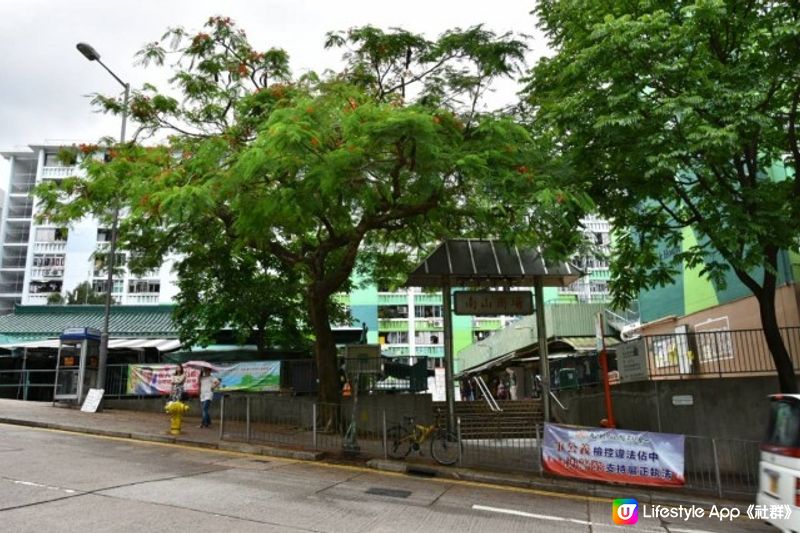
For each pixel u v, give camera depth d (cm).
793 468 657
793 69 1038
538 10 1441
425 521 816
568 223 1177
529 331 3169
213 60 1496
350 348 1623
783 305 1460
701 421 1358
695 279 1861
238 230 1284
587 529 832
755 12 1145
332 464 1290
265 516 779
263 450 1377
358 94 1178
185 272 2214
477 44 1377
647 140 1068
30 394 2717
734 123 1004
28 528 667
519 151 1212
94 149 1484
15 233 6575
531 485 1150
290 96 1275
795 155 1146
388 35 1424
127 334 2877
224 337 2650
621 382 1612
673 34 1084
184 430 1619
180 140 1479
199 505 816
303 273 2208
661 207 1324
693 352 1475
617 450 1138
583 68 1154
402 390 2105
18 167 6706
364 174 1208
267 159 1015
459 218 1614
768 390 1284
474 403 2106
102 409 1967
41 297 5931
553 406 2022
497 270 1797
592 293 5406
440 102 1360
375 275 2217
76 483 911
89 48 1758
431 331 6188
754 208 1077
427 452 1405
